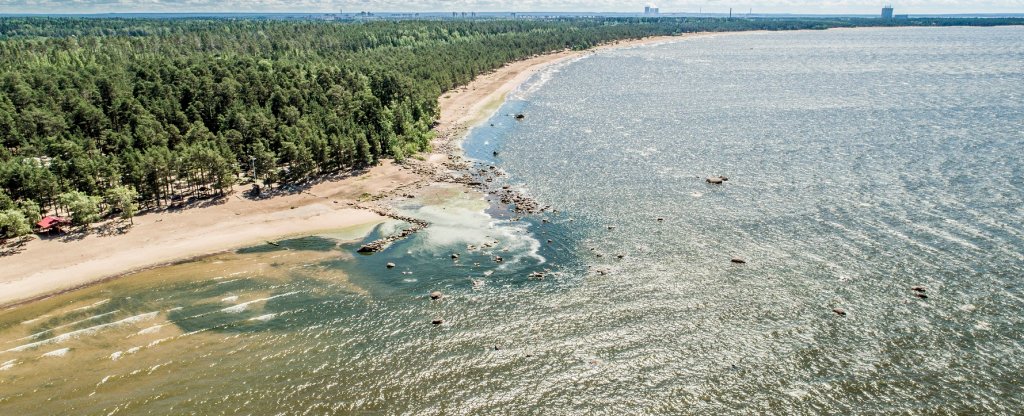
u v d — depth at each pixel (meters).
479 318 81.44
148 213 116.75
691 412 64.75
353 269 95.56
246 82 188.75
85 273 93.62
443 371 71.50
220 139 144.38
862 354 72.06
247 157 144.00
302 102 180.12
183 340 77.00
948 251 94.50
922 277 87.38
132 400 66.31
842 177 130.38
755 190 124.62
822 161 142.75
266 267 96.44
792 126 180.38
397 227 112.00
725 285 87.56
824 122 184.38
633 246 101.19
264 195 127.12
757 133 173.00
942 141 156.12
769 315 80.06
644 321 79.75
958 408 63.72
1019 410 63.09
